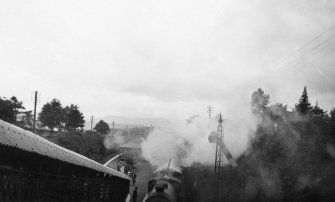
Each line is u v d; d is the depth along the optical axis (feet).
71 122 310.24
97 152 284.82
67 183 77.51
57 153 70.49
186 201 152.97
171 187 118.42
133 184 206.39
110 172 122.52
